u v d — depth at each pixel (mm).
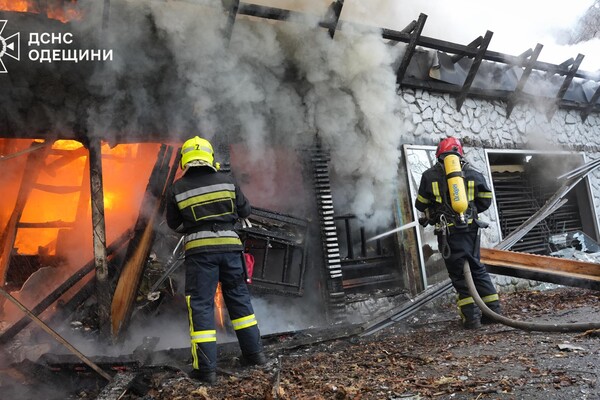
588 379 2502
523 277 4930
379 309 5582
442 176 4504
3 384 3312
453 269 4426
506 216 7902
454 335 4137
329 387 2893
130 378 3289
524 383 2561
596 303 5016
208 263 3557
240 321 3697
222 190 3699
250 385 3191
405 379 2912
